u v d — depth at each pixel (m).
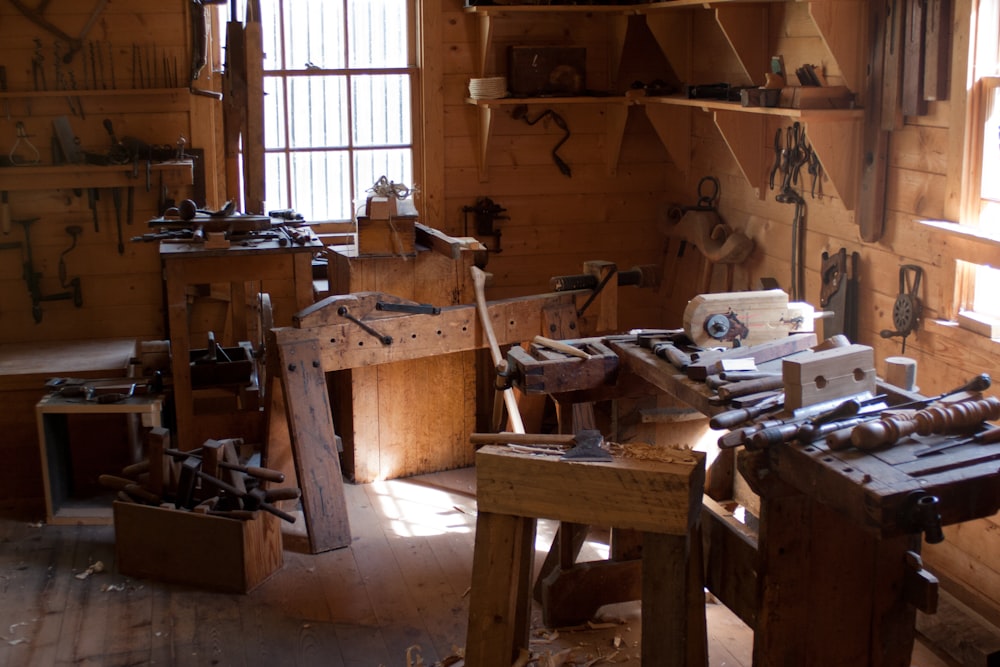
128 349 5.45
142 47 5.37
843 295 4.46
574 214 6.07
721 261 5.36
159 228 5.07
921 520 2.51
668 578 3.05
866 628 3.16
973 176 3.76
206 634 3.86
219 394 5.20
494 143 5.86
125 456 5.10
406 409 5.23
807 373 2.99
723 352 3.51
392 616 3.99
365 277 4.91
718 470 4.71
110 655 3.72
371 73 5.70
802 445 2.84
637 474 3.01
